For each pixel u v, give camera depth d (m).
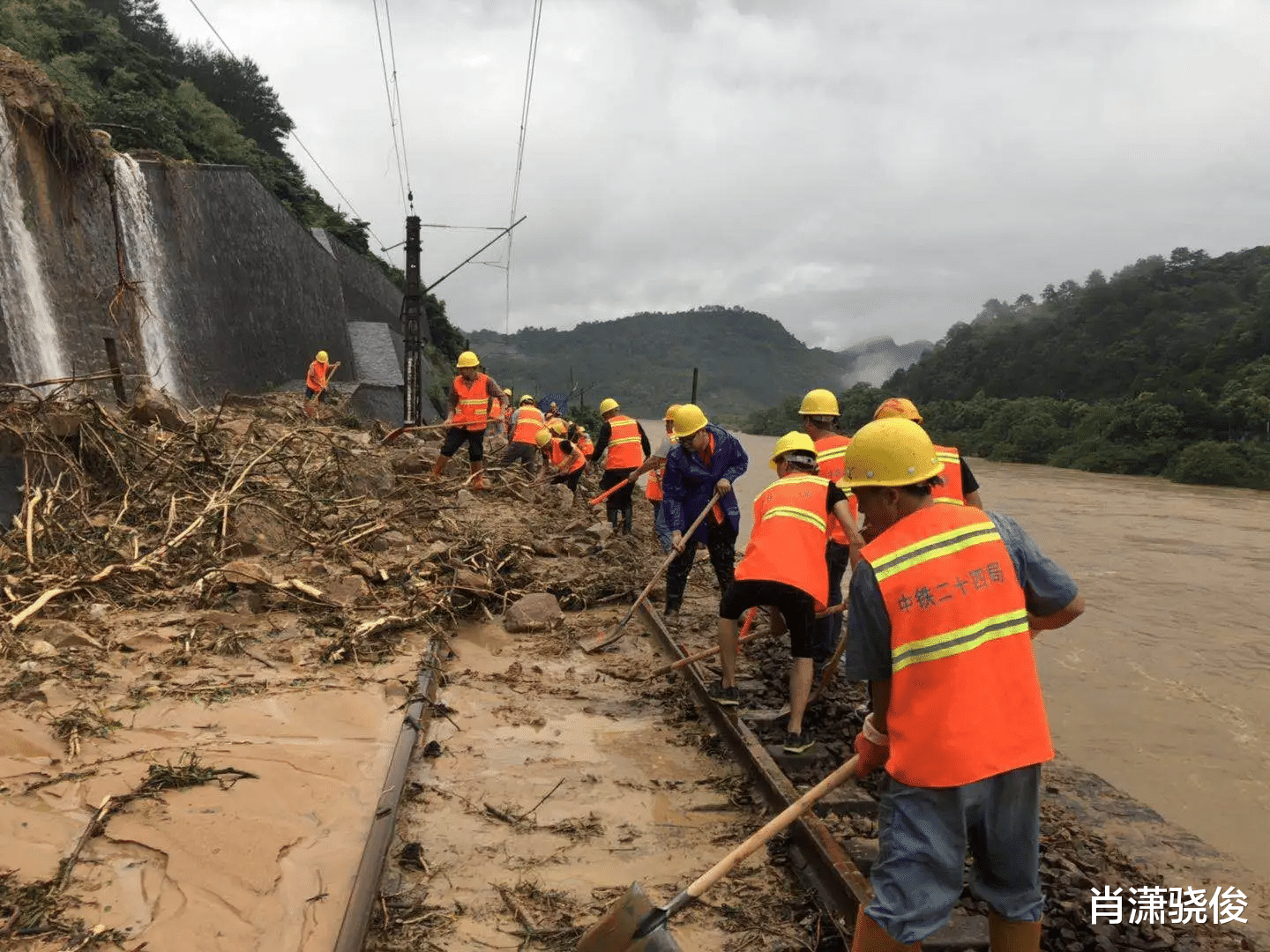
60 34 35.03
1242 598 14.59
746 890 3.64
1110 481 48.38
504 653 6.68
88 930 3.04
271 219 28.66
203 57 59.22
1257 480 44.34
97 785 4.00
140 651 5.74
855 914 3.34
